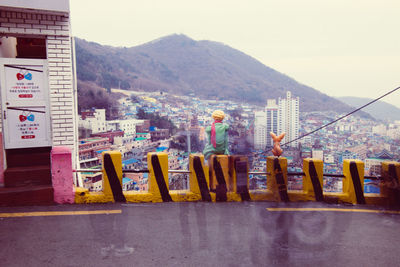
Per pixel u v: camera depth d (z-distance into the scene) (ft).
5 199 14.74
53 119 19.27
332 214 15.58
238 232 11.98
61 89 19.40
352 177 18.49
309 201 18.08
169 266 9.01
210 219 13.64
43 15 18.83
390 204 18.19
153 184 16.63
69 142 19.66
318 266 9.26
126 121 182.09
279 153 15.01
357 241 11.71
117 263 9.14
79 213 14.16
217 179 9.32
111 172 16.19
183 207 15.62
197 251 10.13
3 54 20.65
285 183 15.33
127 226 12.57
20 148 18.95
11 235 11.14
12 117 18.37
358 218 15.14
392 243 11.68
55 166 15.46
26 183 16.02
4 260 9.07
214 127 10.57
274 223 12.91
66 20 19.29
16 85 18.43
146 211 14.85
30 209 14.52
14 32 18.31
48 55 19.10
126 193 16.58
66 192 15.61
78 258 9.39
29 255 9.49
